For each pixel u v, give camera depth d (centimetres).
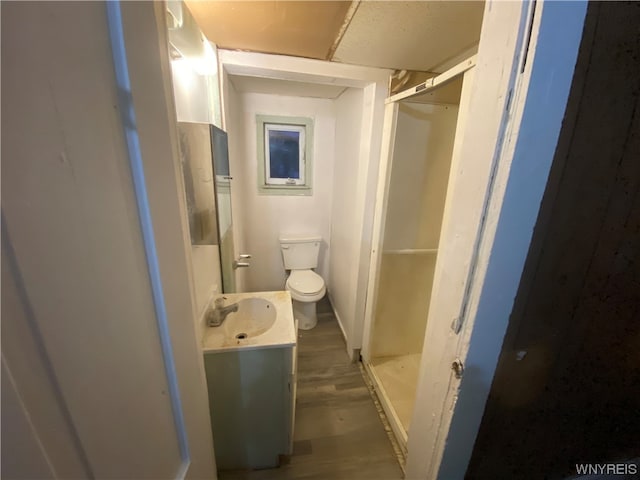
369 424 153
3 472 25
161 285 47
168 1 70
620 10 50
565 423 90
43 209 27
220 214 125
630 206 63
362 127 169
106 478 37
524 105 51
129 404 41
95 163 33
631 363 82
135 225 41
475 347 70
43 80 26
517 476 97
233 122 196
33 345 27
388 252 178
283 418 118
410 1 87
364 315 193
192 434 63
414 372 189
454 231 71
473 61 88
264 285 279
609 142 57
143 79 40
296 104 233
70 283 30
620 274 70
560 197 59
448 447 83
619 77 54
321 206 268
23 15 24
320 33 111
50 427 29
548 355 76
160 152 45
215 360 104
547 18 47
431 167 166
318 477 126
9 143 24
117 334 38
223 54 131
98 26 32
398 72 149
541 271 65
